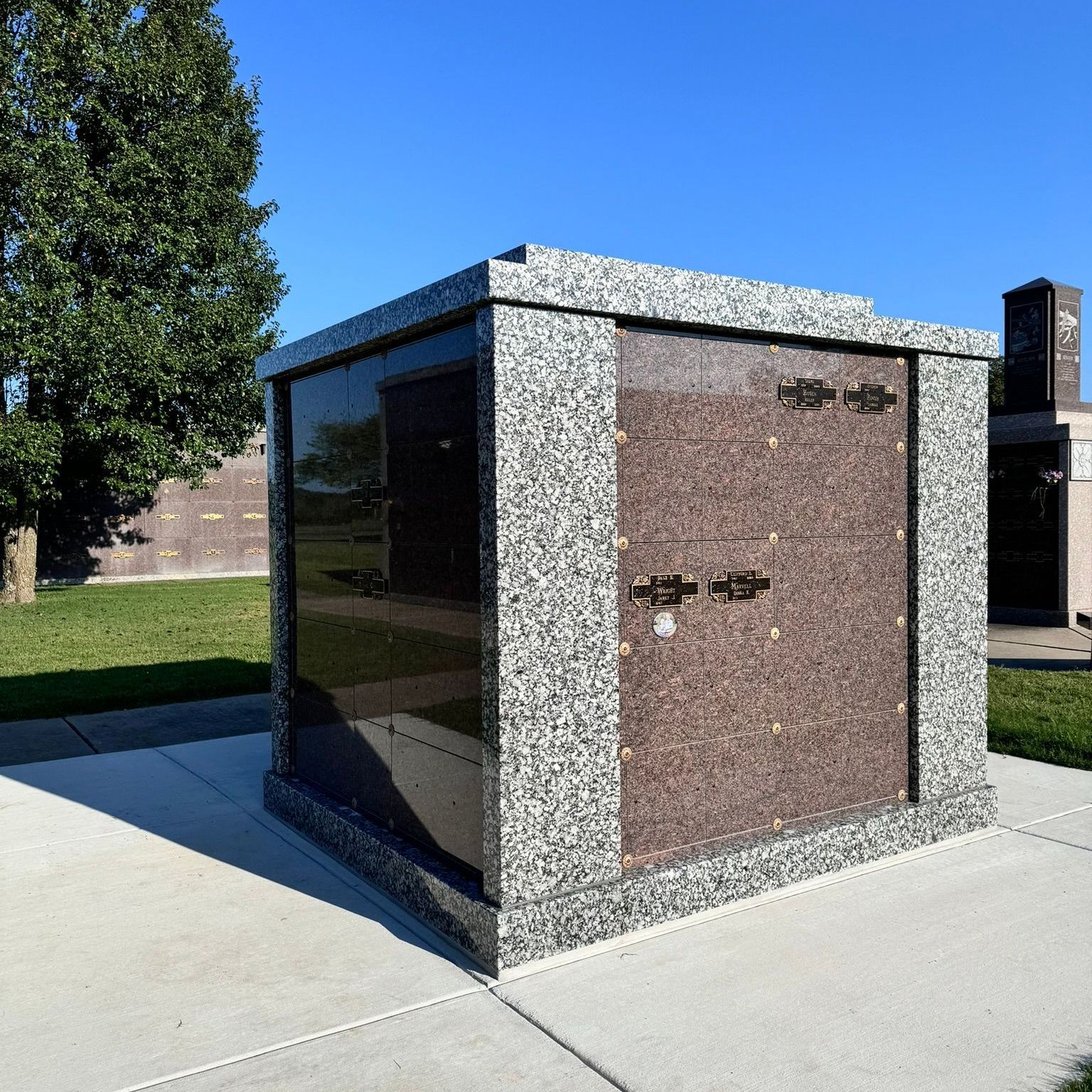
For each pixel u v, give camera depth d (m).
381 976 3.25
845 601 4.28
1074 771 5.76
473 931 3.36
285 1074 2.69
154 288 17.31
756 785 3.99
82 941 3.57
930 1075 2.63
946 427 4.57
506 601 3.23
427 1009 3.02
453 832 3.70
